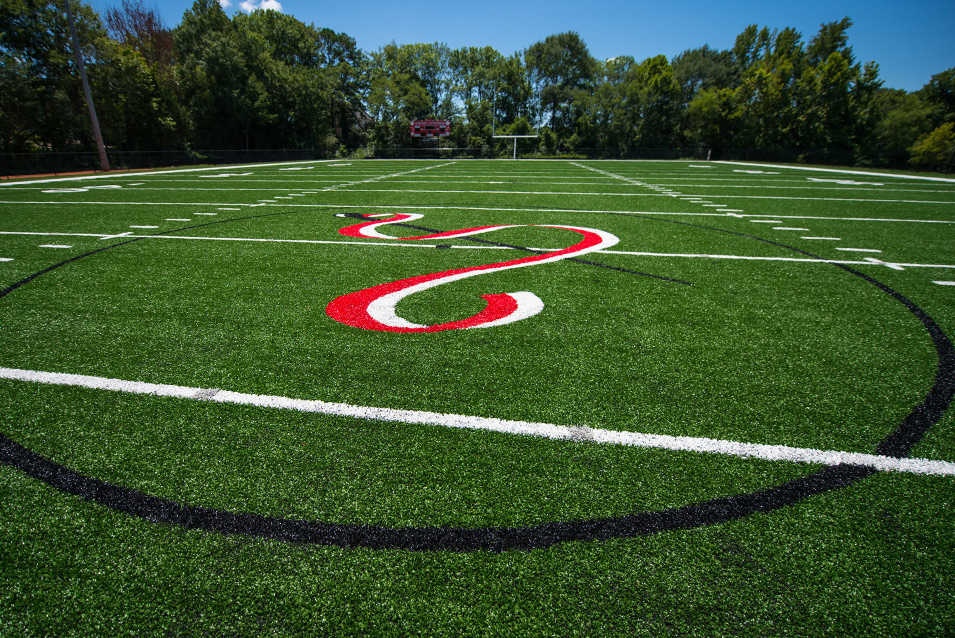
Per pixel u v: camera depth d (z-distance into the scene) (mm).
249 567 1379
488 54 54875
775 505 1616
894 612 1258
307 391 2295
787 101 36031
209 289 3807
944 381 2459
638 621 1232
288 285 3922
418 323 3141
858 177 16688
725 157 37781
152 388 2314
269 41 42125
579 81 51625
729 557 1421
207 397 2238
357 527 1511
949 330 3133
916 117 33906
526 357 2664
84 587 1320
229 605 1270
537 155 43750
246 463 1794
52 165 17609
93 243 5348
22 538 1471
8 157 16031
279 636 1192
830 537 1491
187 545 1450
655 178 16094
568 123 51781
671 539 1479
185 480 1707
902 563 1401
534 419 2076
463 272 4344
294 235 5883
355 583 1333
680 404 2213
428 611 1255
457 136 49344
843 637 1196
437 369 2514
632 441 1935
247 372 2477
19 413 2100
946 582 1343
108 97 21969
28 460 1803
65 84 19781
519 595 1300
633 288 3932
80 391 2285
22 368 2504
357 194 10484
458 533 1491
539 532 1499
